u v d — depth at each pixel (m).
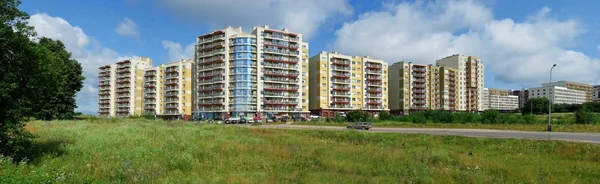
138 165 14.89
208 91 116.19
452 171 15.29
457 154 21.55
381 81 132.00
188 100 129.88
